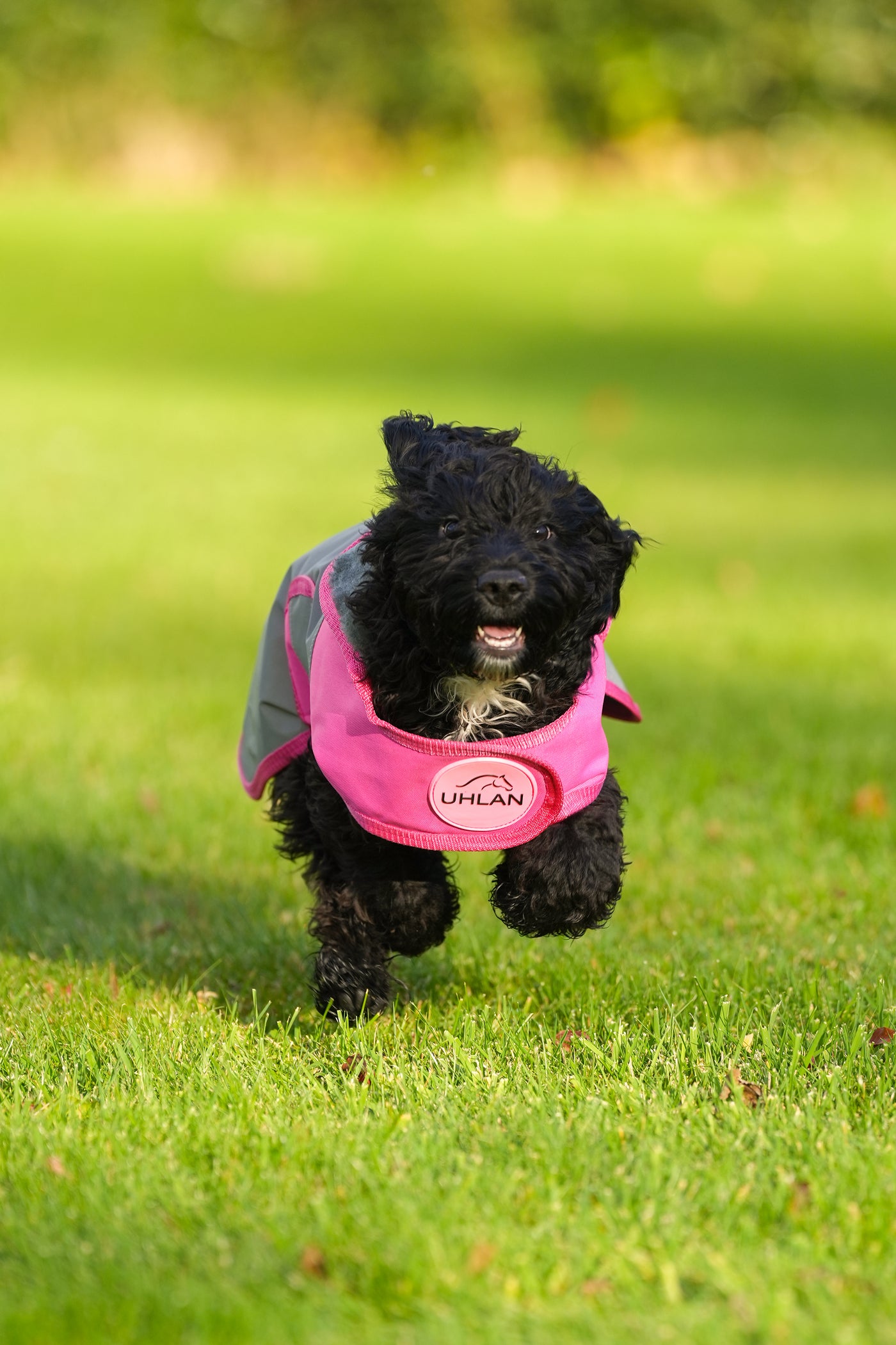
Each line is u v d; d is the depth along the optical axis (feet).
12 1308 11.46
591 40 154.20
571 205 143.95
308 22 151.64
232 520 54.39
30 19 144.97
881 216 139.23
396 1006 18.35
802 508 57.31
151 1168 13.50
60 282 112.88
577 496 16.71
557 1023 17.47
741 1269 11.85
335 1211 12.70
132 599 43.09
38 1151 13.83
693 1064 15.85
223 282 113.91
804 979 18.52
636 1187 13.03
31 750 29.35
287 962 20.03
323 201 141.59
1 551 48.93
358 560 16.71
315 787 17.24
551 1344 11.01
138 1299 11.48
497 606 15.16
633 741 30.09
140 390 86.53
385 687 16.21
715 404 82.79
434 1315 11.28
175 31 149.89
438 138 155.63
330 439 71.97
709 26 156.25
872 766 28.17
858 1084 15.33
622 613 42.16
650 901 22.08
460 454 16.48
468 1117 14.61
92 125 150.30
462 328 104.42
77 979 18.90
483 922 21.36
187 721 31.55
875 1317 11.30
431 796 15.81
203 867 24.06
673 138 159.33
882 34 159.84
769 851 24.18
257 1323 11.13
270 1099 15.03
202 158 152.56
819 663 36.86
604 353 97.60
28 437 70.79
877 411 81.35
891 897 22.08
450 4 152.56
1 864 23.53
